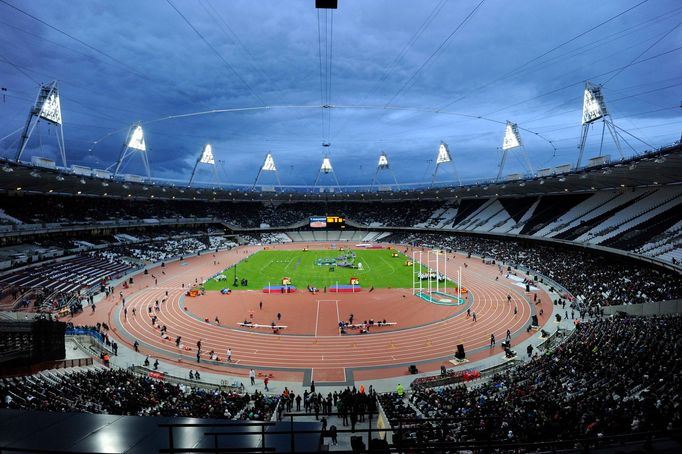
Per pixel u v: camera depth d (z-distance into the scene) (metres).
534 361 35.09
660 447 8.18
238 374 37.66
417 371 37.94
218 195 130.50
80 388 26.34
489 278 76.44
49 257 72.88
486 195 119.25
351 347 44.16
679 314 39.84
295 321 53.00
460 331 48.78
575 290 60.75
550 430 16.25
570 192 97.44
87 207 96.94
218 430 8.24
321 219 150.38
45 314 51.25
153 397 27.30
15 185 73.38
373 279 77.81
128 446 7.64
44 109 68.44
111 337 46.47
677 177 63.12
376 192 138.50
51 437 7.88
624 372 26.23
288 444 8.02
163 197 122.00
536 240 94.62
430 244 119.50
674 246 56.16
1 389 23.06
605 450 8.20
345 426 24.95
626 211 76.50
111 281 73.06
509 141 95.50
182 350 43.19
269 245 132.38
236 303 61.38
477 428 17.55
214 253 112.31
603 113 63.34
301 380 36.44
